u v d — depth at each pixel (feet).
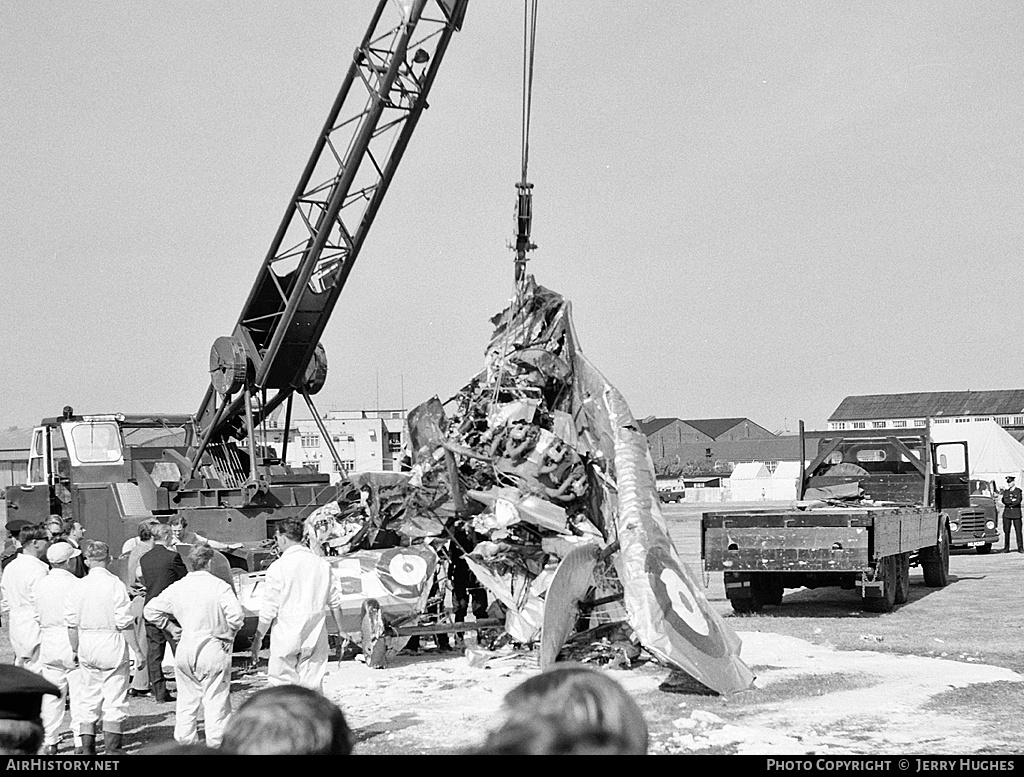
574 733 6.19
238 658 42.68
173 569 36.58
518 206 46.03
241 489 59.21
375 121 55.11
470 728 29.48
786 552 48.55
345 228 57.57
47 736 29.40
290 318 56.85
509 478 42.60
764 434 506.07
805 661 38.17
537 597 40.32
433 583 43.83
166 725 32.94
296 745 7.33
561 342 45.98
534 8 45.06
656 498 39.91
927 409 420.77
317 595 29.04
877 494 65.98
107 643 28.96
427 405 47.73
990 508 90.07
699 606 36.14
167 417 64.95
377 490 45.19
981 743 25.85
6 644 51.44
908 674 35.27
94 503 58.75
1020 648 40.68
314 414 60.80
